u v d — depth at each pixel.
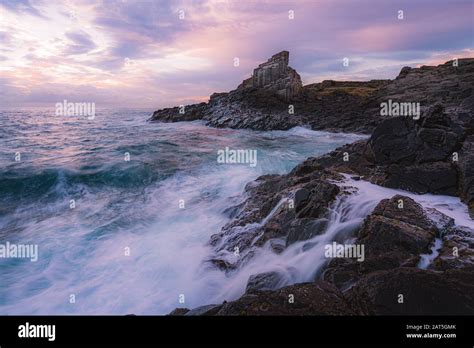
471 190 9.10
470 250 6.09
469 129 12.41
